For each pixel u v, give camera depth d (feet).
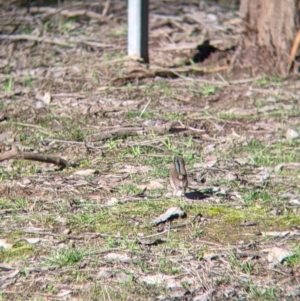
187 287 25.63
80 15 61.77
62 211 30.71
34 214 30.45
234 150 37.58
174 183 32.12
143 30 50.60
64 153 36.76
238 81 47.60
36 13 62.64
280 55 48.70
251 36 49.42
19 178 33.76
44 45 54.90
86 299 24.80
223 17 62.90
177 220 30.14
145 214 30.53
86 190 32.71
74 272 26.37
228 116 41.81
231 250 28.02
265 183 33.86
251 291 25.39
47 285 25.61
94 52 53.52
